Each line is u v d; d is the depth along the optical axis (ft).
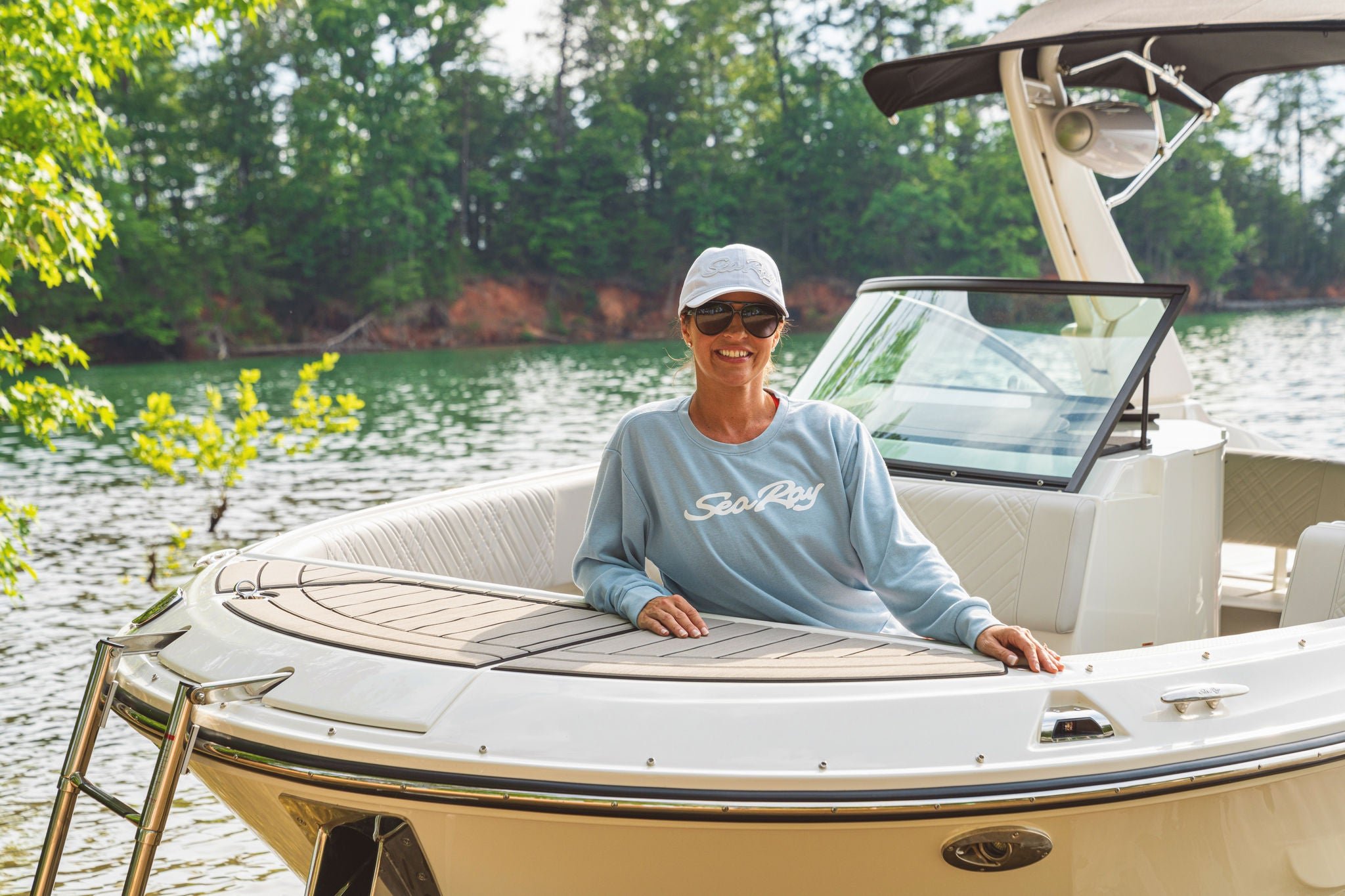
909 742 5.80
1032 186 13.44
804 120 190.90
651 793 5.65
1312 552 9.32
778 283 7.16
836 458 7.26
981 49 12.14
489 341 175.52
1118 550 9.55
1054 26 12.00
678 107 196.24
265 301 164.04
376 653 6.45
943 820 5.71
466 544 9.78
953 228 186.39
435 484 45.57
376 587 7.66
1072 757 5.88
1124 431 10.63
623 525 7.47
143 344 149.18
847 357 11.51
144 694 6.79
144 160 162.09
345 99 171.83
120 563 30.22
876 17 193.26
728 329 7.00
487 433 64.85
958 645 6.78
